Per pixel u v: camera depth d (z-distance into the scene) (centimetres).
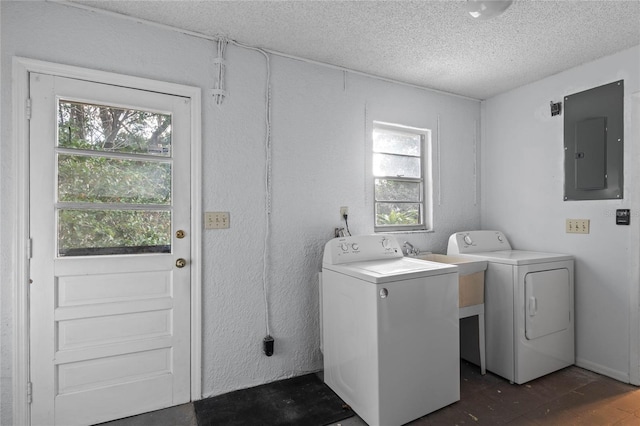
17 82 165
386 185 283
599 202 238
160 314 197
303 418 188
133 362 190
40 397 171
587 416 188
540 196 275
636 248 220
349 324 196
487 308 241
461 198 312
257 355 222
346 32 205
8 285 166
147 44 193
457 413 193
